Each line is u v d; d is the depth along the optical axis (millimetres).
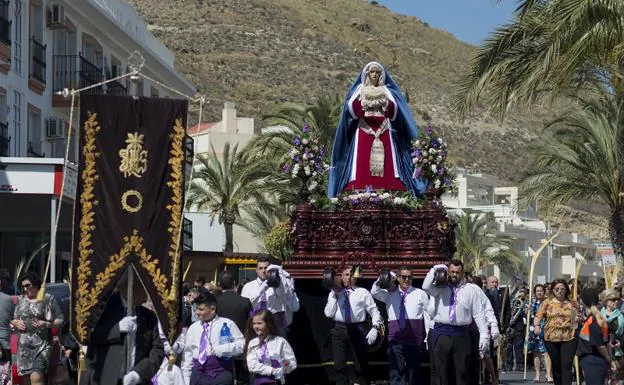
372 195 20000
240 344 14062
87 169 13836
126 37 48500
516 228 84625
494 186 100500
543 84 23156
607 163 31906
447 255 20312
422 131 20859
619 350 19078
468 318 16891
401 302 17938
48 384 17156
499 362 23328
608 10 20172
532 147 36438
